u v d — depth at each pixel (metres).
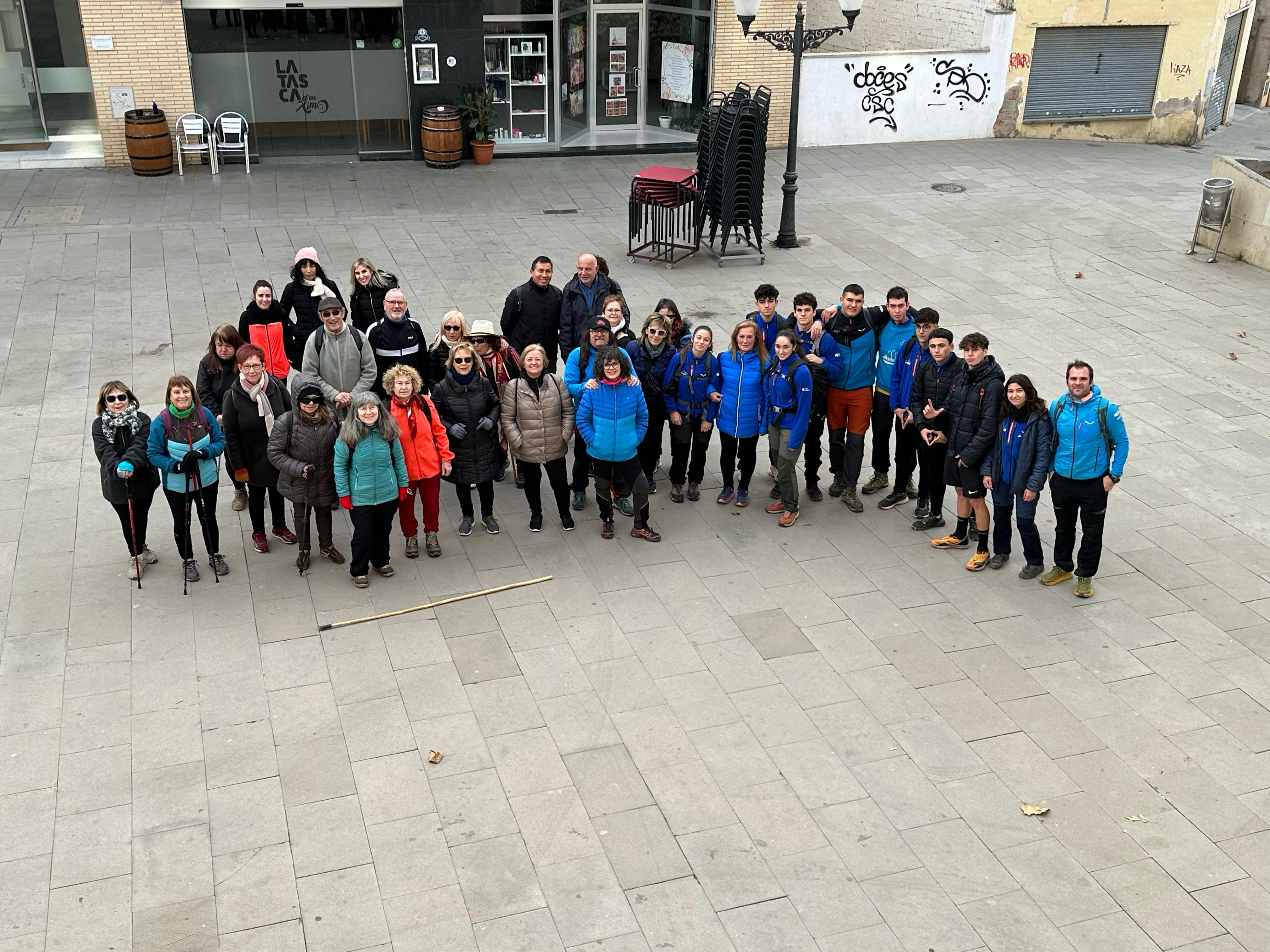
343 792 6.36
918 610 8.15
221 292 13.68
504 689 7.23
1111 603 8.26
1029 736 6.90
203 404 8.46
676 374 9.19
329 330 8.62
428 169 19.47
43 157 18.84
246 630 7.75
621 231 16.48
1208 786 6.52
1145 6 21.78
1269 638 7.87
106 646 7.53
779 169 20.03
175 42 18.30
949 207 17.98
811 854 6.02
